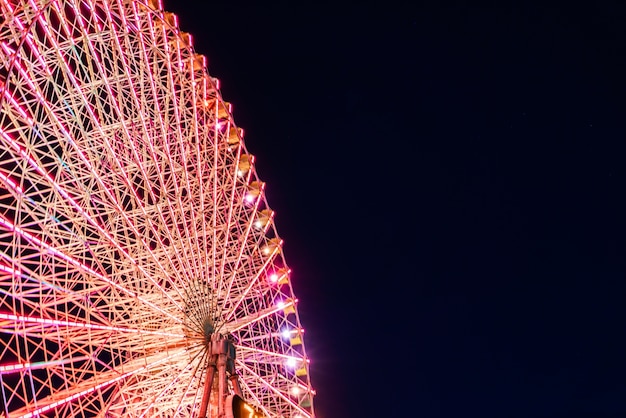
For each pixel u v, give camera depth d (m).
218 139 39.00
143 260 35.25
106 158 33.91
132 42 35.06
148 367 31.08
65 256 27.42
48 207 28.52
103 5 32.19
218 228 36.84
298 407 37.94
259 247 40.31
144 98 33.97
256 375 37.16
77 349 28.83
